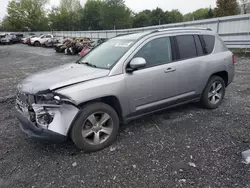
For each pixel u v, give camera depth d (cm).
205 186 241
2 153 325
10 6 6066
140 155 306
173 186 244
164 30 396
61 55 1877
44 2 6438
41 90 289
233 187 238
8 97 618
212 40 457
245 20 1251
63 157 310
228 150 309
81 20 6588
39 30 6400
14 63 1431
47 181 262
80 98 291
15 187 254
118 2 5997
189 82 410
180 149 317
